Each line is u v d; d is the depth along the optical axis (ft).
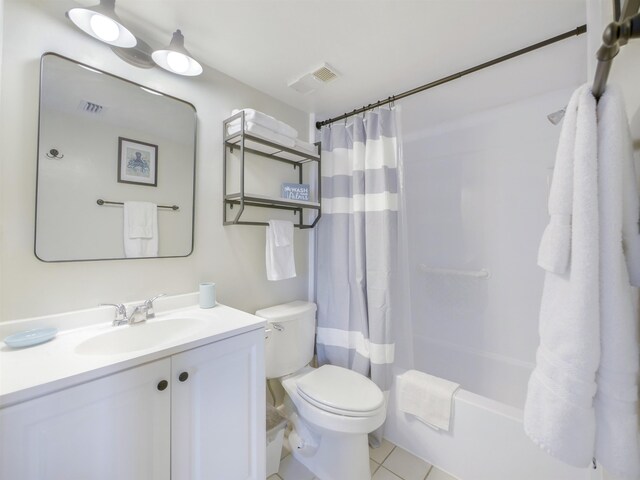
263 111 5.66
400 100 5.76
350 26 3.92
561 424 1.83
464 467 4.32
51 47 3.29
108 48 3.73
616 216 1.71
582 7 3.56
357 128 5.69
